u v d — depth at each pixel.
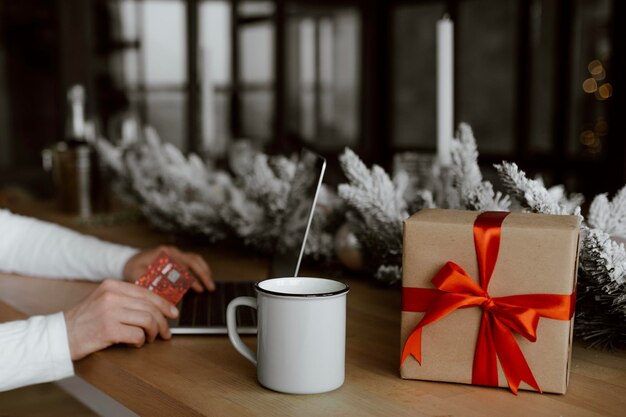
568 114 3.91
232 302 0.79
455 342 0.74
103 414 1.51
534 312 0.70
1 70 4.53
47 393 1.77
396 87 5.39
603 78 3.72
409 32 5.22
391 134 5.47
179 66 5.01
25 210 2.02
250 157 1.61
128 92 4.86
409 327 0.75
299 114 5.43
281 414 0.67
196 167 1.65
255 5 5.21
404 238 0.74
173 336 0.92
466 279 0.72
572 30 3.85
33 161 4.63
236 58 5.19
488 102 4.42
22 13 4.52
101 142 1.94
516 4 4.18
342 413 0.67
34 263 1.25
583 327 0.84
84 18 4.68
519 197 0.85
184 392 0.73
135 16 4.84
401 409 0.68
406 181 1.19
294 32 5.32
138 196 1.80
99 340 0.86
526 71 4.15
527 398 0.70
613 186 3.68
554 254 0.69
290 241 1.09
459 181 1.03
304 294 0.71
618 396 0.70
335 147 5.56
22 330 0.87
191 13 5.00
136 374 0.79
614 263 0.78
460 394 0.72
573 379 0.75
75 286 1.20
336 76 5.50
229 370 0.80
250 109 5.29
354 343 0.88
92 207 1.94
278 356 0.72
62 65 4.65
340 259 1.22
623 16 3.56
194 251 1.47
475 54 4.48
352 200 1.03
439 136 1.37
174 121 5.02
